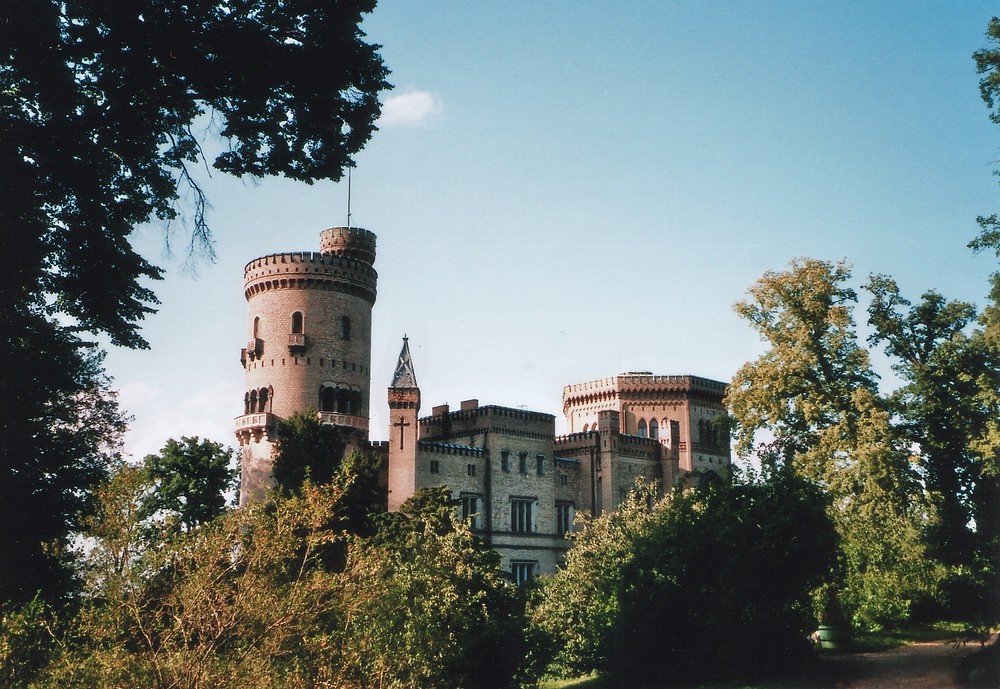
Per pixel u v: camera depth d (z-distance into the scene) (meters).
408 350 67.75
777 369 48.41
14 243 19.92
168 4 18.14
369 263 72.56
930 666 31.97
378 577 21.47
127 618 15.52
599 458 79.00
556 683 39.59
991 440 38.03
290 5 19.20
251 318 67.75
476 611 31.25
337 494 18.59
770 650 33.06
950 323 45.47
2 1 17.17
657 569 35.28
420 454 66.12
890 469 41.00
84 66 18.81
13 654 15.77
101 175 19.83
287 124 20.09
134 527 16.11
